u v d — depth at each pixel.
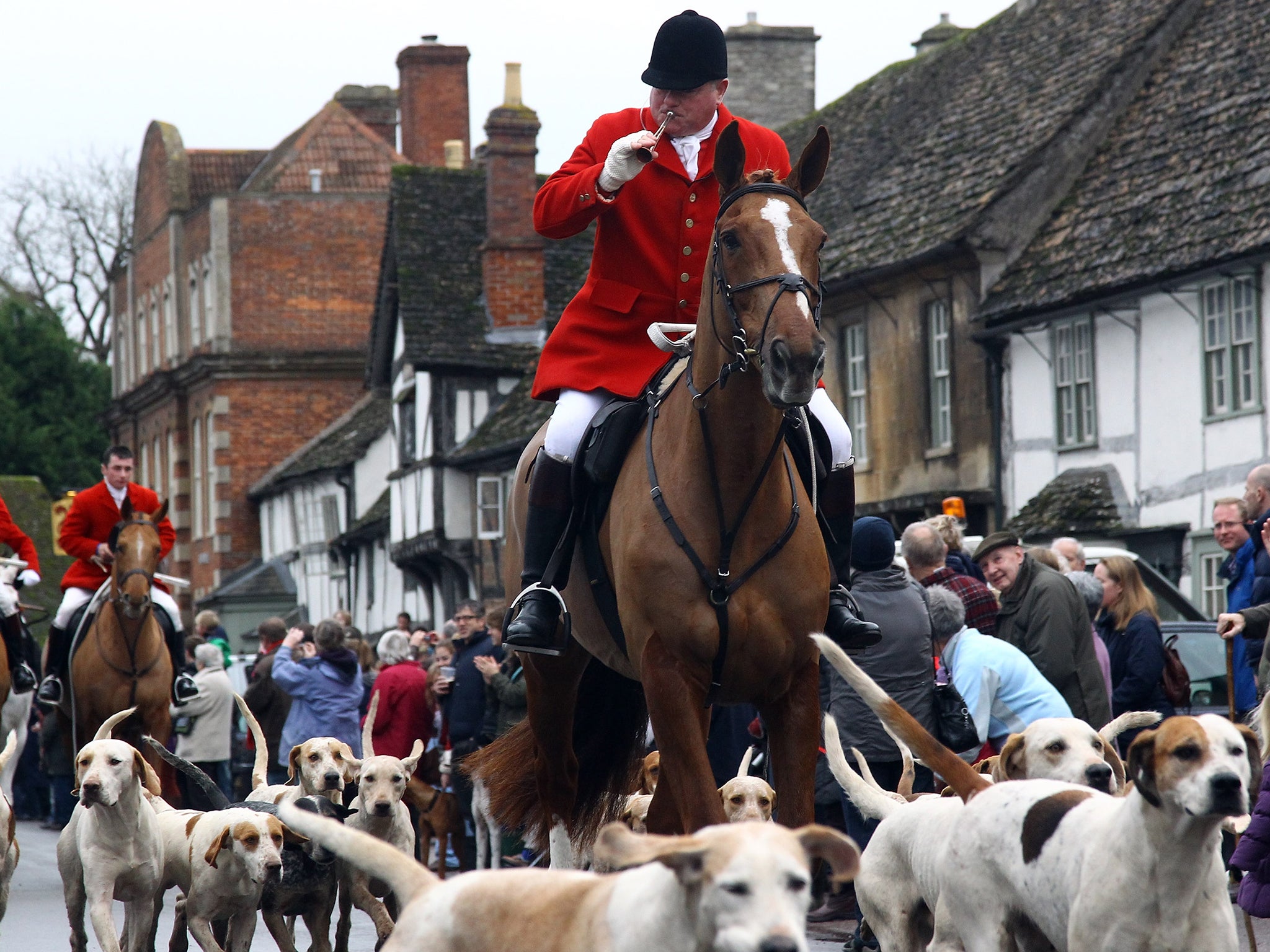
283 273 54.84
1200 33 25.53
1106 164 25.05
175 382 57.62
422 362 36.91
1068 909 6.02
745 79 38.31
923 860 7.01
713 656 6.88
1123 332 22.91
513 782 9.50
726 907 3.97
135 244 64.00
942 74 32.12
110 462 15.40
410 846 11.62
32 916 12.84
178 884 10.47
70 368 65.44
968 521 25.95
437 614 39.28
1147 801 5.73
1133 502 22.67
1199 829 5.72
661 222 7.98
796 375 6.33
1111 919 5.84
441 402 37.34
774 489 6.95
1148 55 25.84
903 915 7.33
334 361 54.59
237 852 9.54
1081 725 7.55
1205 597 21.31
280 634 18.52
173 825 10.38
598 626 7.91
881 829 7.44
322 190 56.38
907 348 27.34
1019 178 25.33
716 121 8.05
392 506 40.28
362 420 52.00
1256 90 23.11
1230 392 21.09
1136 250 22.50
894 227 27.88
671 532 6.93
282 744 15.37
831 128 34.44
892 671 10.17
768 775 11.95
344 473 47.38
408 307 37.75
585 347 8.03
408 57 54.41
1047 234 25.03
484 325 37.91
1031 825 6.20
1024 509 23.89
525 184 38.22
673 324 7.82
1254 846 7.72
